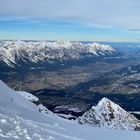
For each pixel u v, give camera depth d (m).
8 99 76.25
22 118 45.34
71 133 48.31
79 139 44.66
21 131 33.41
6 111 46.06
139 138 59.97
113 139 54.22
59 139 37.75
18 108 59.38
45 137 35.19
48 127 46.22
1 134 29.45
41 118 56.38
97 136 53.84
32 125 41.09
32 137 32.62
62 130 48.44
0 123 34.00
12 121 37.59
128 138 57.88
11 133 30.98
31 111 63.38
